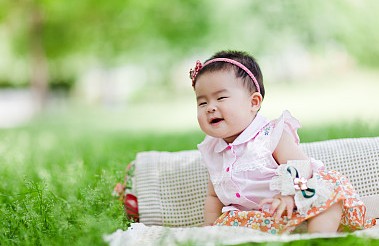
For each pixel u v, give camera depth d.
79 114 24.25
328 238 2.88
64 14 23.30
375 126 7.10
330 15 22.39
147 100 31.25
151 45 25.70
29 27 23.34
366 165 3.95
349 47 23.11
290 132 3.61
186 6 23.50
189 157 4.27
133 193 4.25
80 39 24.58
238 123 3.61
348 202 3.28
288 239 2.80
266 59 24.19
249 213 3.46
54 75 31.52
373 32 22.33
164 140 8.80
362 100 18.44
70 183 4.67
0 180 5.22
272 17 23.03
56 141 10.66
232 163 3.63
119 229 3.20
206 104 3.65
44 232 3.37
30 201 3.75
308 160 3.40
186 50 24.86
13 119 24.30
